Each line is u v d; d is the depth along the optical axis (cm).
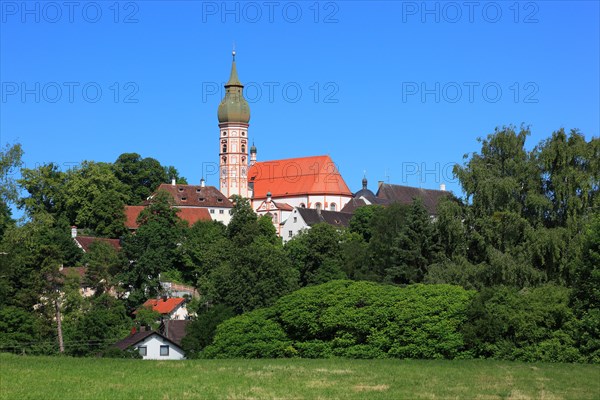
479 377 5616
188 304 13088
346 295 7844
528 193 9350
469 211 9675
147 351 10069
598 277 6912
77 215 18800
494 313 7188
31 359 6562
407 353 7300
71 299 11512
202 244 16150
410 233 11156
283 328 8112
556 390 5153
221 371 5875
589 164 9325
